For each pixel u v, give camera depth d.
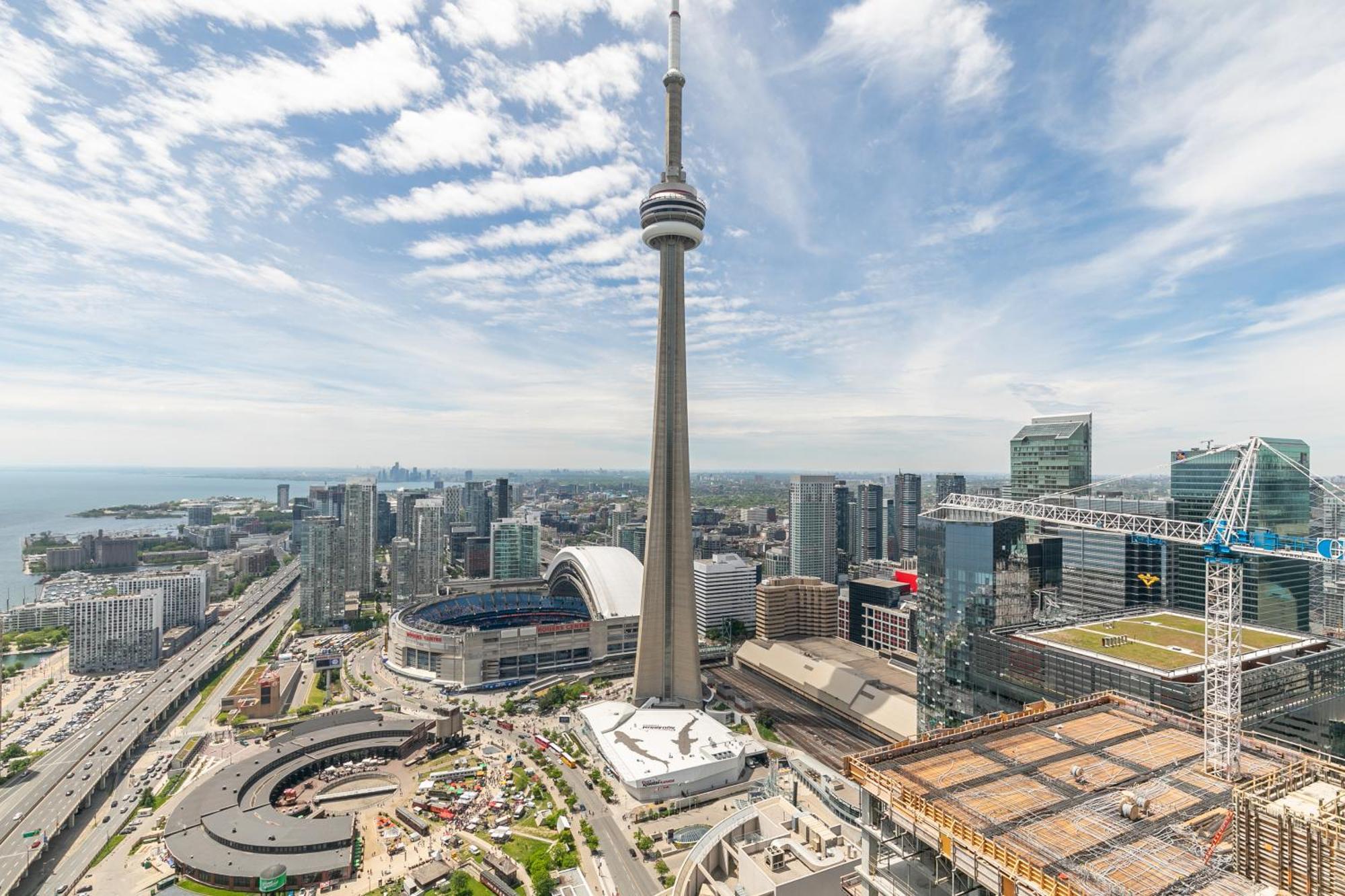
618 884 190.00
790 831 159.38
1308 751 130.38
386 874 197.12
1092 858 77.62
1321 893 67.50
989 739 109.38
